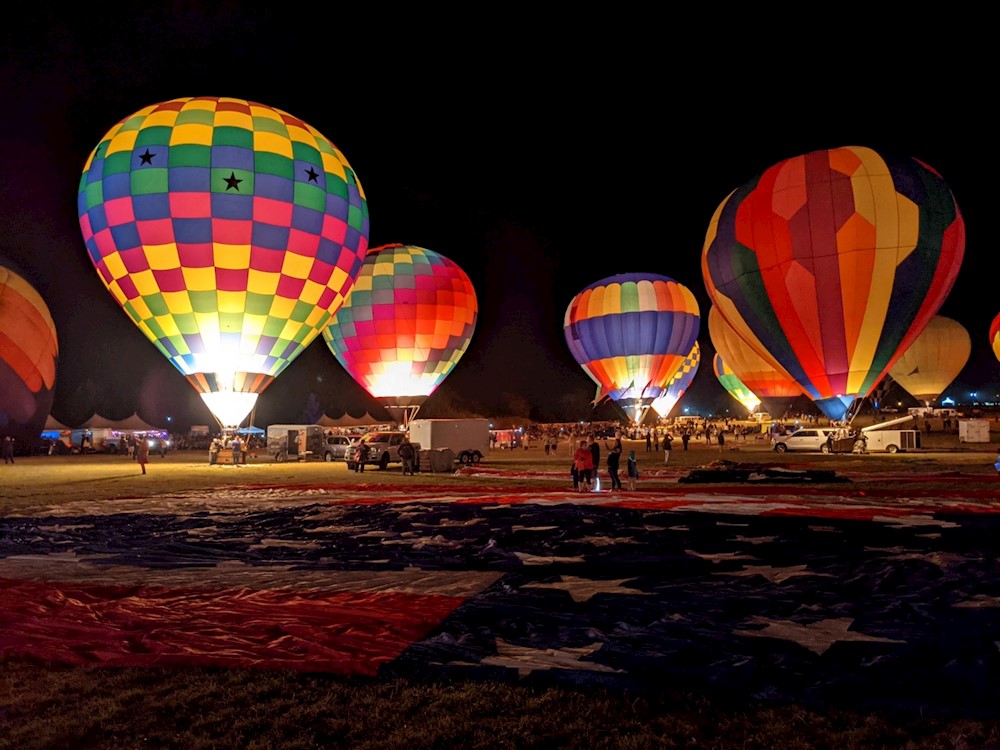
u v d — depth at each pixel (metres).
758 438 50.56
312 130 25.09
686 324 39.25
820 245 21.14
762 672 4.21
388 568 7.44
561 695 3.95
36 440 40.00
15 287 38.22
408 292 34.31
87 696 4.05
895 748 3.31
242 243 22.45
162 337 23.64
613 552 8.08
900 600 5.83
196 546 8.90
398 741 3.47
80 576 7.16
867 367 22.00
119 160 22.27
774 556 7.70
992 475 17.89
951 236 21.06
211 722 3.71
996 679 4.06
